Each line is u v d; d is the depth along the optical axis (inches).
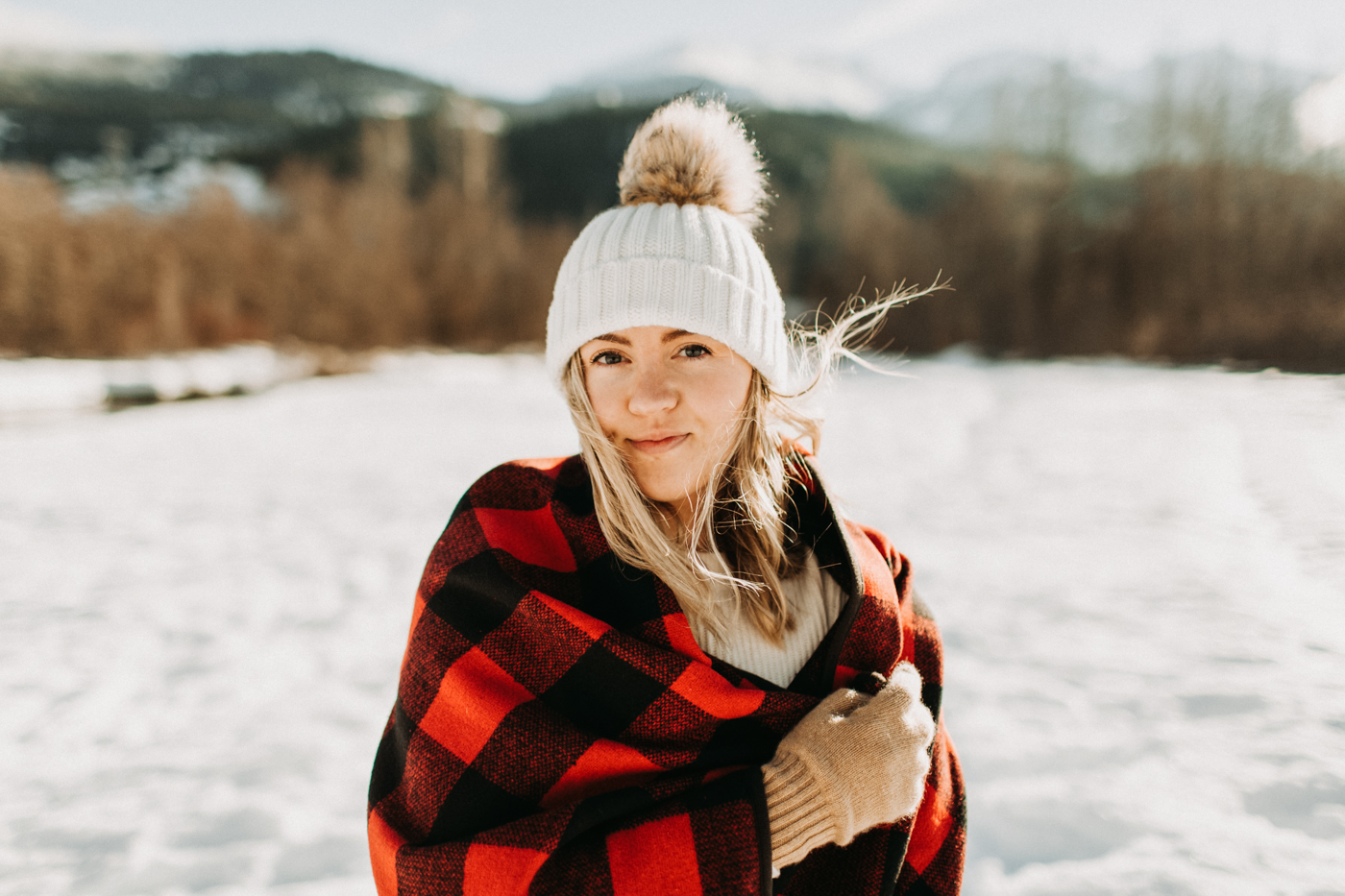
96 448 401.4
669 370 34.0
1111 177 1503.4
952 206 1395.2
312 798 93.8
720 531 38.5
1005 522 219.6
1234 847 77.1
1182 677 116.9
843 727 32.9
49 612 163.3
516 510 38.8
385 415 543.5
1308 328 843.4
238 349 1178.6
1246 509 227.1
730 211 38.1
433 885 31.1
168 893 77.7
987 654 128.6
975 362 1069.8
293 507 262.5
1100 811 84.1
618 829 30.9
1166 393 573.6
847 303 43.5
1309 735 97.3
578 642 33.9
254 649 139.9
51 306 1075.9
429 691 35.1
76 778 99.4
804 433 42.1
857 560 38.8
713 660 35.5
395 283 1406.3
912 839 38.8
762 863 29.5
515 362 1198.3
